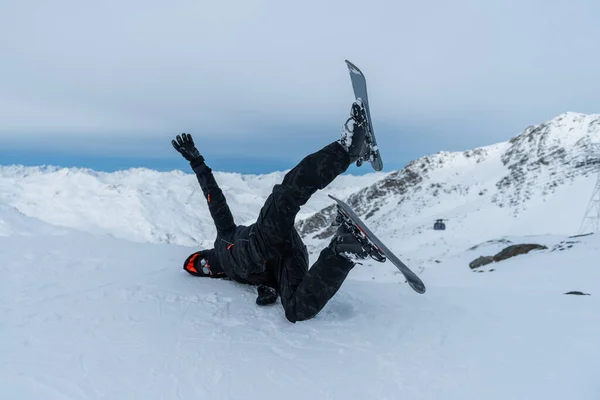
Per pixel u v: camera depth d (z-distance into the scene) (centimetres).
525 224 5988
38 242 637
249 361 296
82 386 250
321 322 378
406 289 523
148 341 319
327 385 264
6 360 273
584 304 431
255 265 407
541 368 272
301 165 364
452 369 279
